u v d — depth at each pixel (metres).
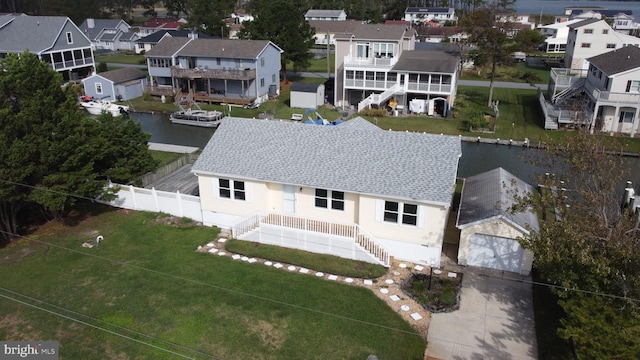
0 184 21.61
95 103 53.81
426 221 21.72
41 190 23.47
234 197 25.25
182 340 17.36
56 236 25.28
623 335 13.64
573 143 19.89
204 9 89.25
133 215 27.66
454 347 17.17
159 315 18.69
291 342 17.28
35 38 61.12
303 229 23.36
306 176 23.39
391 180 22.30
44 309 19.09
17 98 25.14
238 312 18.86
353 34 53.81
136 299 19.69
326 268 21.94
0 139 22.00
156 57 57.66
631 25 95.12
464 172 36.62
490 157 39.94
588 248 15.55
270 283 20.86
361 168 23.17
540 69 73.56
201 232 25.67
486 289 20.55
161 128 49.12
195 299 19.67
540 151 40.97
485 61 55.78
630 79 41.81
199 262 22.56
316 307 19.23
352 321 18.44
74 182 24.28
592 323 14.14
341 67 54.69
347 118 50.28
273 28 61.75
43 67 25.70
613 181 18.33
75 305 19.33
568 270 16.36
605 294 15.30
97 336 17.59
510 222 20.77
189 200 26.67
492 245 21.61
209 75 55.53
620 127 43.88
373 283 21.03
